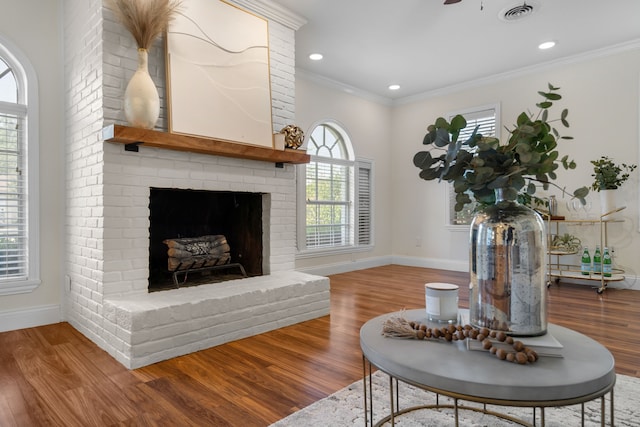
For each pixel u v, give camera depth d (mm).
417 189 5801
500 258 1152
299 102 4734
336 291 4035
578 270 4293
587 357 1023
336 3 3211
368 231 5746
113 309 2244
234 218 3584
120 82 2471
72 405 1682
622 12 3340
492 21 3504
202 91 2766
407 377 974
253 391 1815
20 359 2191
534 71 4594
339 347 2412
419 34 3775
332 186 5234
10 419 1566
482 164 1165
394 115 6070
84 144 2611
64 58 2930
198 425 1523
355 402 1693
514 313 1132
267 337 2607
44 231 2855
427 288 1376
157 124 2604
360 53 4223
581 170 4293
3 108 2725
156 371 2043
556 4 3207
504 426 1490
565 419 1542
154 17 2414
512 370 943
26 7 2787
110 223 2400
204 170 2844
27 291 2777
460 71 4773
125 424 1532
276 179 3355
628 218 4008
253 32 3129
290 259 3480
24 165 2805
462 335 1146
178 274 3119
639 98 3926
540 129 1228
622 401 1679
